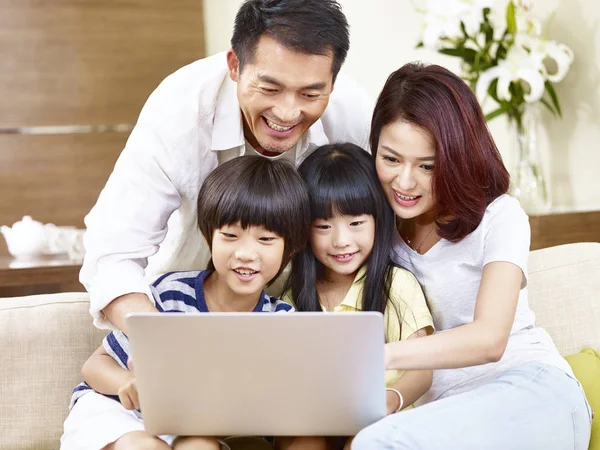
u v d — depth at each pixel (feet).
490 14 9.74
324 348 4.35
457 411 4.82
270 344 4.35
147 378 4.53
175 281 5.73
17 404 6.15
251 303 5.74
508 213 5.51
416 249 5.99
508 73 9.21
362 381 4.48
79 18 12.28
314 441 5.00
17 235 10.07
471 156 5.41
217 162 6.11
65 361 6.26
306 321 4.27
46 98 12.33
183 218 6.15
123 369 5.43
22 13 12.18
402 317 5.74
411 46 11.64
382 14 11.69
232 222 5.35
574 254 6.77
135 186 5.72
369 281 5.87
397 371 5.76
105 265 5.61
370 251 5.93
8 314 6.30
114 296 5.38
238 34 5.43
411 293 5.78
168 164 5.76
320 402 4.57
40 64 12.28
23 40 12.21
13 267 9.17
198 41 12.56
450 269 5.74
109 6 12.33
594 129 9.66
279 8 5.18
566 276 6.66
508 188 5.69
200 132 5.90
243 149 6.09
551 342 5.82
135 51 12.42
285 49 5.20
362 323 4.26
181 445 4.79
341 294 6.11
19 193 12.39
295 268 6.09
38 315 6.33
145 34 12.42
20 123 12.31
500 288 5.17
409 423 4.62
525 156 9.46
